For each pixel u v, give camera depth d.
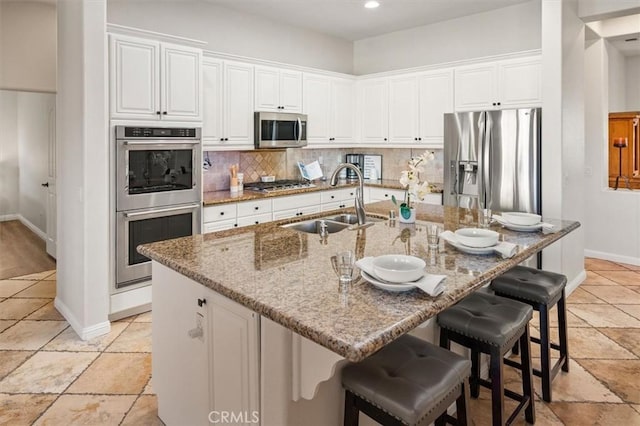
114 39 3.25
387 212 3.25
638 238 4.91
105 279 3.20
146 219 3.51
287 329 1.39
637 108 6.50
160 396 2.19
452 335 1.98
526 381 2.16
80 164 3.09
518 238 2.33
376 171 5.95
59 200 3.55
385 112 5.48
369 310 1.32
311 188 4.94
